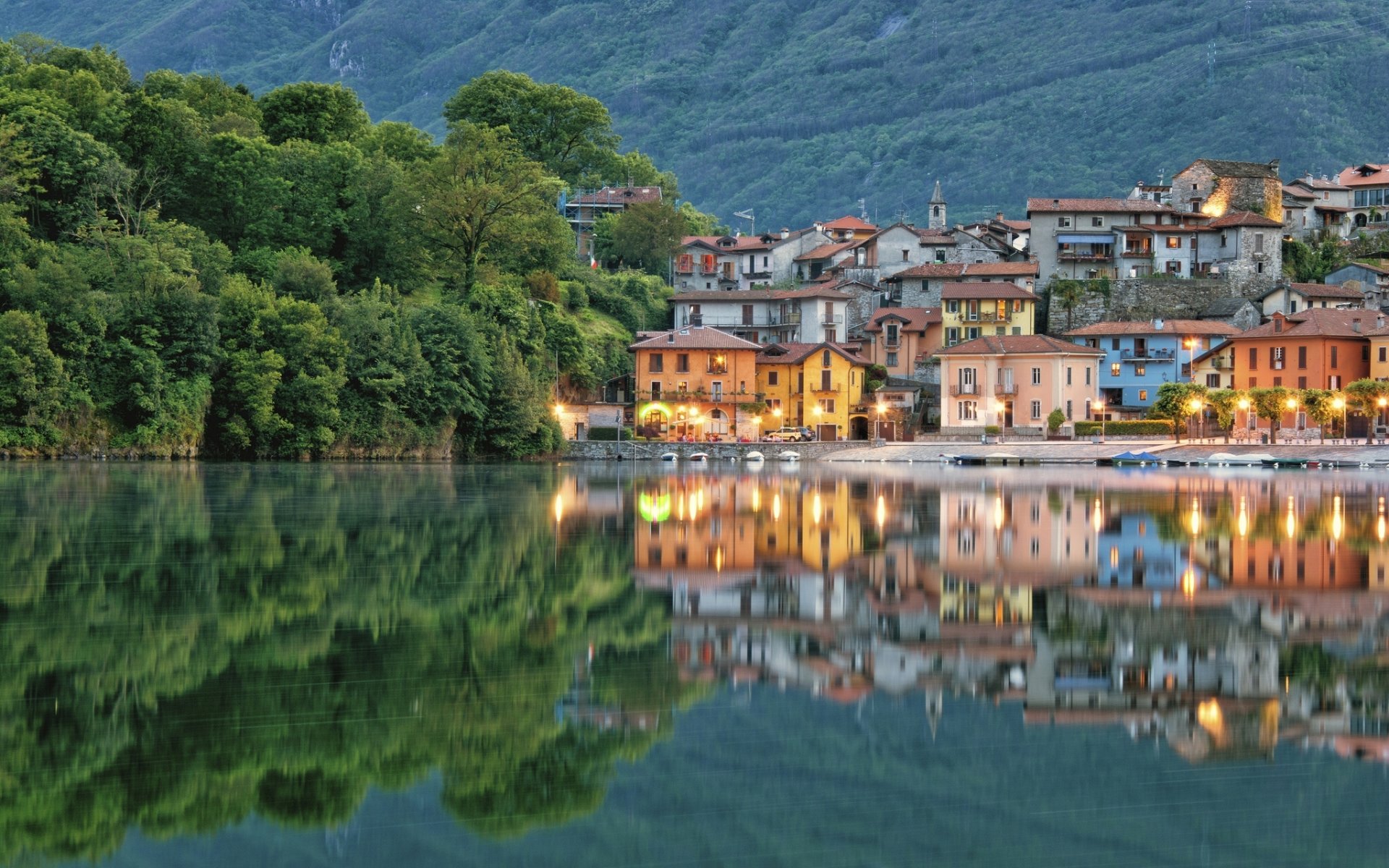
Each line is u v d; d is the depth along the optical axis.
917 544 57.03
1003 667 32.44
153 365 117.62
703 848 20.92
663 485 98.62
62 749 24.47
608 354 180.62
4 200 130.25
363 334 135.38
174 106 161.00
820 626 37.31
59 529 57.09
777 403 176.62
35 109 144.25
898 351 193.62
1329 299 195.88
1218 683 30.95
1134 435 162.62
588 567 48.72
